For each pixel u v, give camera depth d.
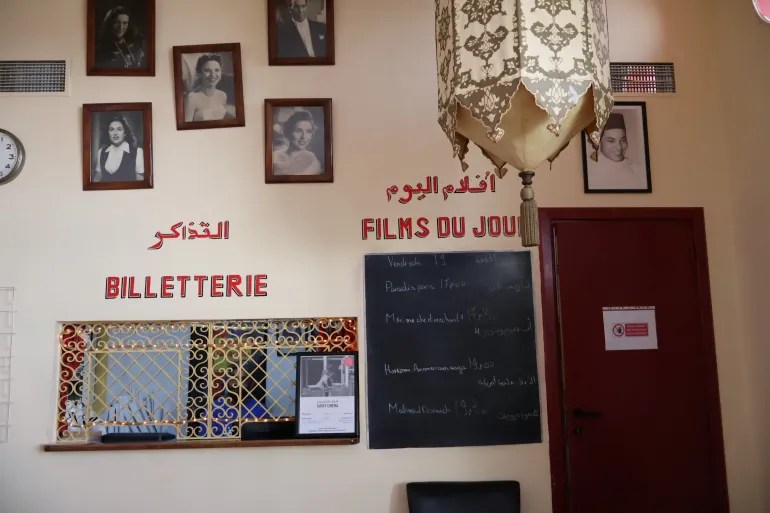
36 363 3.72
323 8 3.97
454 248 3.86
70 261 3.79
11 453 3.64
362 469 3.68
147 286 3.79
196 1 3.98
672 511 3.73
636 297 3.87
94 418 3.74
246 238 3.83
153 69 3.91
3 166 3.80
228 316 3.78
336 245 3.84
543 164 3.92
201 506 3.63
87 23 3.92
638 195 3.94
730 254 3.94
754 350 3.77
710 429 3.79
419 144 3.92
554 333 3.81
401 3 4.02
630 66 4.04
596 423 3.77
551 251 3.87
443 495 3.54
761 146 3.68
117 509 3.62
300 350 3.82
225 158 3.88
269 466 3.67
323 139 3.89
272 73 3.94
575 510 3.69
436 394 3.75
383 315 3.79
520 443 3.72
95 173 3.85
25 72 3.91
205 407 3.75
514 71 2.60
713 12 4.10
